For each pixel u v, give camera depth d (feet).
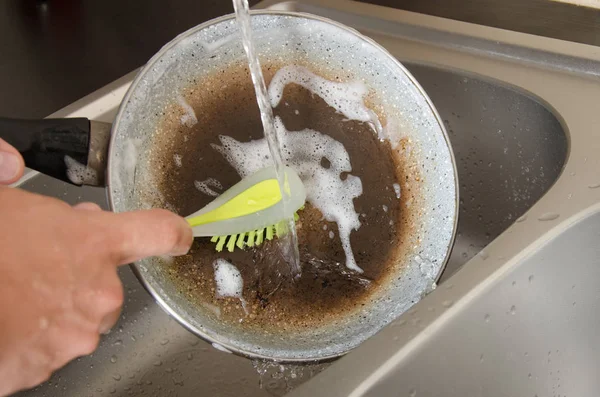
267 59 1.89
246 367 2.29
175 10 2.60
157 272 1.59
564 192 1.76
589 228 1.73
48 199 1.08
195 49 1.74
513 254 1.59
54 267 0.98
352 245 1.90
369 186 1.95
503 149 2.25
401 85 1.84
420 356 1.40
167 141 1.78
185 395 2.26
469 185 2.39
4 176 1.28
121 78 2.18
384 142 1.93
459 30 2.25
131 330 2.35
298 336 1.68
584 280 1.79
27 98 2.31
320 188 2.01
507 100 2.15
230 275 1.78
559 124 1.99
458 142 2.38
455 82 2.23
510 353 1.61
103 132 1.59
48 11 2.59
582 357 1.82
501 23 2.27
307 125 2.02
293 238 1.85
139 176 1.68
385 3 2.41
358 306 1.74
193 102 1.82
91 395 2.23
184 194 1.83
